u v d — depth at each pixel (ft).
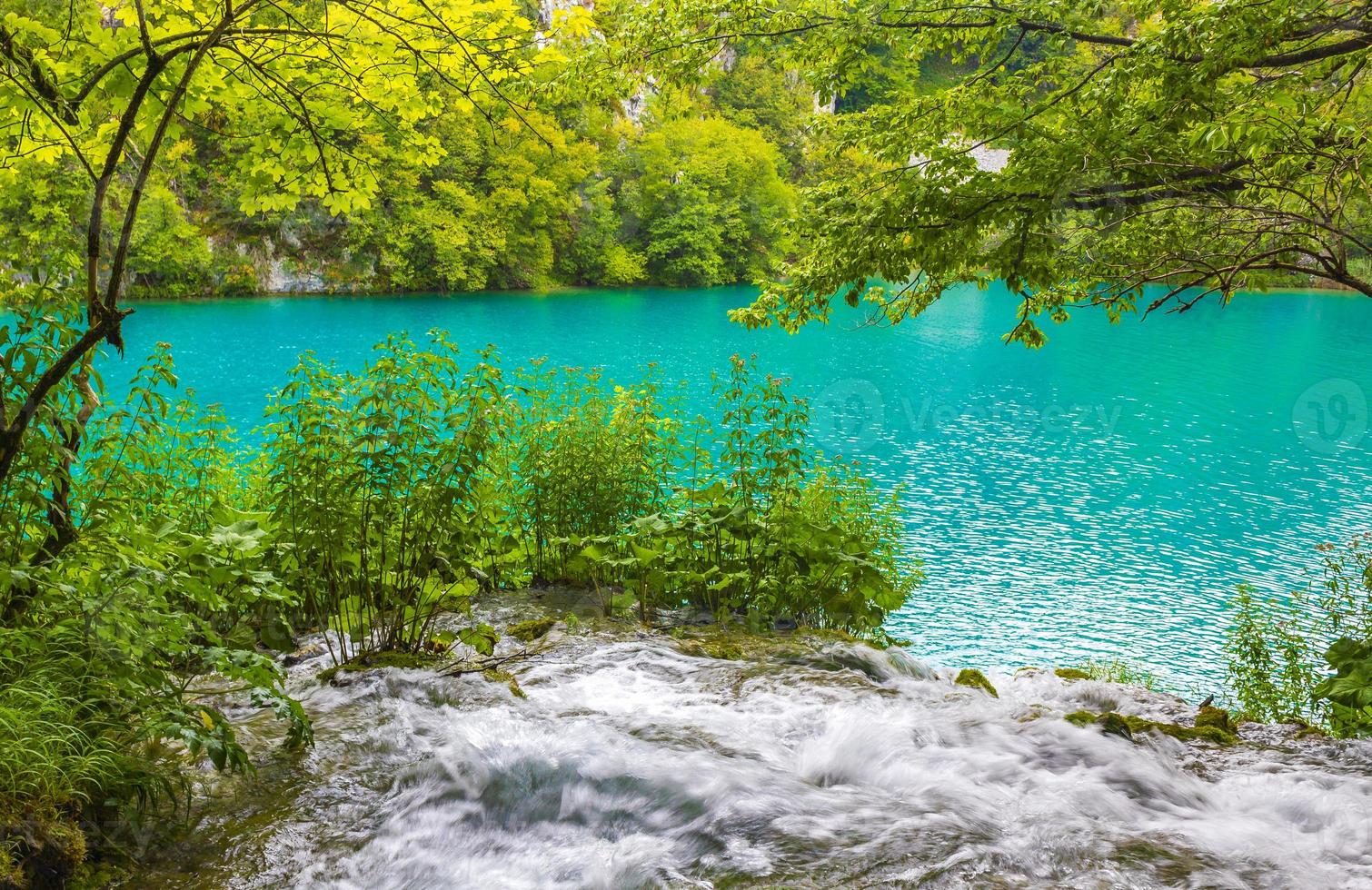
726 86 236.02
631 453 25.35
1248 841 11.35
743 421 23.21
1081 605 37.81
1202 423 76.38
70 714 10.83
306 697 15.56
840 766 13.48
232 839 11.17
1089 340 121.70
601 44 27.35
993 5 24.53
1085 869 10.57
